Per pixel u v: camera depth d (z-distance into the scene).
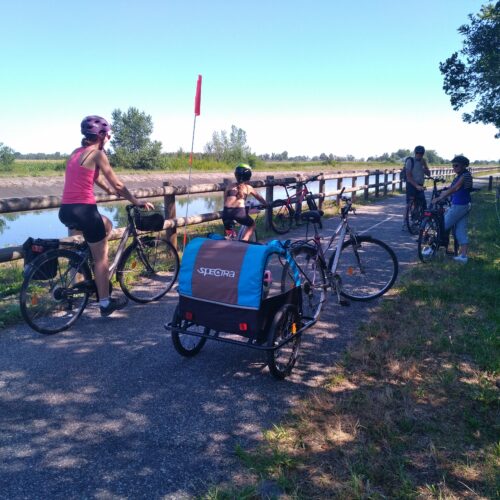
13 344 4.55
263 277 3.68
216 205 19.95
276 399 3.63
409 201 10.59
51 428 3.23
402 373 3.91
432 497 2.57
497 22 24.77
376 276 6.04
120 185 4.92
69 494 2.62
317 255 5.12
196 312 3.90
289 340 3.92
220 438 3.13
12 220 15.72
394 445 3.00
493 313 5.17
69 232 6.02
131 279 6.30
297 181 11.59
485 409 3.39
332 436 3.09
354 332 4.90
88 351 4.43
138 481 2.73
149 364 4.19
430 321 5.04
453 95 27.00
